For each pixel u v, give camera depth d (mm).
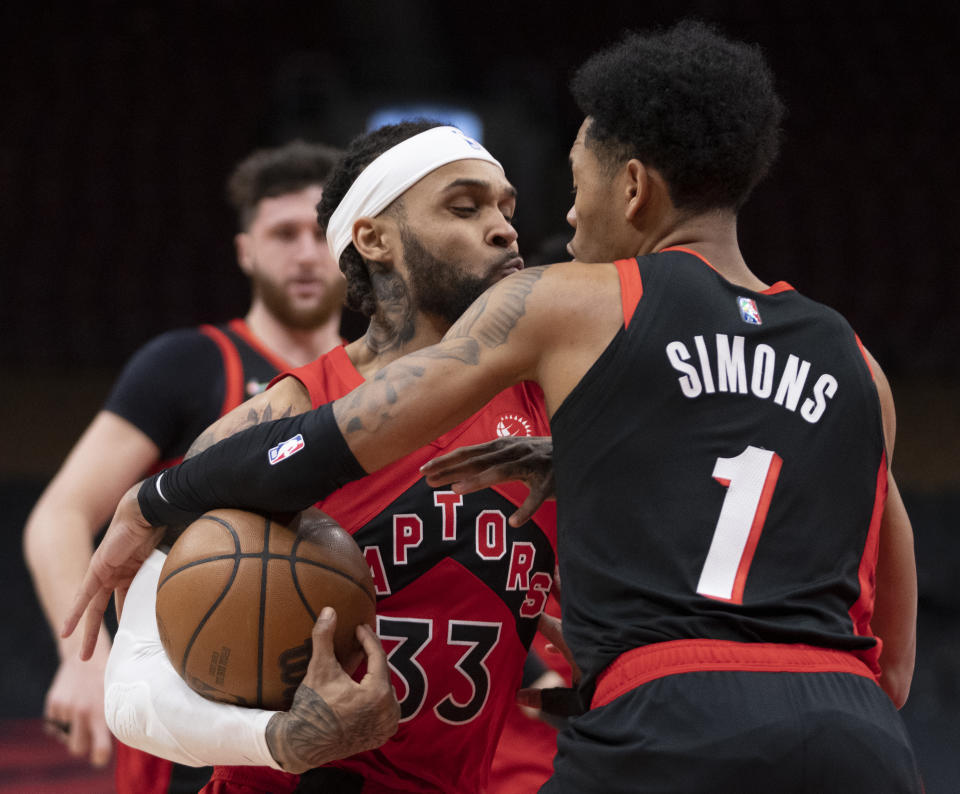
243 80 40625
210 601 5395
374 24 38250
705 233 5641
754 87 5629
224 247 38969
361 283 6730
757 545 5047
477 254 6391
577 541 5219
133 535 6016
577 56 40281
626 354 5180
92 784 17766
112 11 41375
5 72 40500
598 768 4863
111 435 10281
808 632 4930
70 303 38906
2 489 31469
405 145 6488
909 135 39438
